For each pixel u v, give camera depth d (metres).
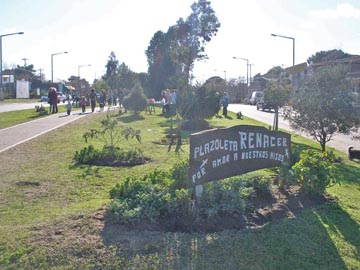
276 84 23.94
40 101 61.91
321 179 6.54
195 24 58.50
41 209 5.90
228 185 6.00
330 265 4.42
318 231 5.22
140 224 4.99
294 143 15.07
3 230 4.91
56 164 9.41
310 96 12.10
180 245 4.55
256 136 6.35
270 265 4.31
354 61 45.41
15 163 9.51
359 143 16.69
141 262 4.19
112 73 90.00
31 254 4.27
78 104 42.75
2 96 61.72
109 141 13.84
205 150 5.60
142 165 9.55
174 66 64.19
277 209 5.88
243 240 4.78
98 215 5.32
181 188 5.89
